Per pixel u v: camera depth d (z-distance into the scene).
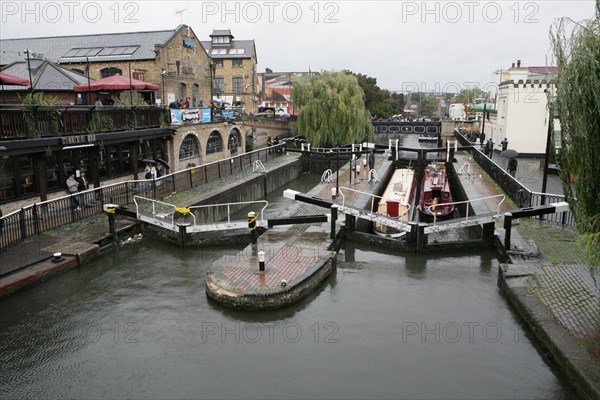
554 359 9.16
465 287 13.03
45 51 32.44
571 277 12.09
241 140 35.91
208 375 9.06
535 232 15.80
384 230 19.11
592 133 7.96
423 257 15.44
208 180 24.48
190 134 27.64
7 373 9.09
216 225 15.88
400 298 12.36
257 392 8.58
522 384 8.77
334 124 36.38
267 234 16.09
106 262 14.48
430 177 25.20
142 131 21.92
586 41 7.94
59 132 17.19
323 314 11.45
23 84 16.61
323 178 25.48
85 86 21.67
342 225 17.02
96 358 9.58
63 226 16.06
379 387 8.73
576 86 7.86
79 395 8.50
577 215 8.52
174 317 11.21
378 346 10.06
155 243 16.38
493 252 15.70
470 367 9.31
